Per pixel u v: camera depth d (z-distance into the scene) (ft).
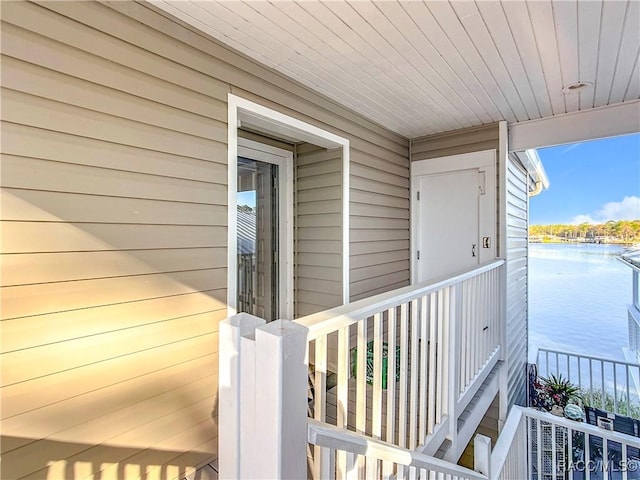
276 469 2.20
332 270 10.25
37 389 4.41
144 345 5.42
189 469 5.96
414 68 7.59
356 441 3.02
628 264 14.88
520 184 14.24
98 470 4.91
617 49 6.77
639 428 11.53
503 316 10.83
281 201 10.87
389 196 11.97
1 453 4.13
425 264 12.78
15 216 4.22
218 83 6.46
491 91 8.81
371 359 9.81
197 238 6.10
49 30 4.44
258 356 2.33
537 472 10.77
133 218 5.28
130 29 5.21
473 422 7.81
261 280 10.46
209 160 6.29
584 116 10.09
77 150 4.70
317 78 8.07
